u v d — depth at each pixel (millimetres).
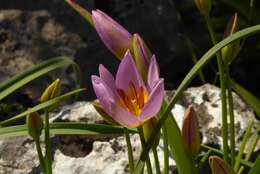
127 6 899
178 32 919
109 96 448
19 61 836
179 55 920
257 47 963
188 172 530
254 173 490
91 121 659
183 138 470
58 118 664
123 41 483
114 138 633
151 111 431
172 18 918
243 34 472
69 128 550
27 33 854
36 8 870
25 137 638
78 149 632
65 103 816
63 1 868
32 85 811
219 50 512
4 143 635
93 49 856
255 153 675
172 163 615
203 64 462
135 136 631
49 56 845
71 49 852
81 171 617
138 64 468
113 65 863
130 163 512
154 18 906
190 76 459
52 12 867
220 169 446
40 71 623
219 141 672
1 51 840
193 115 464
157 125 454
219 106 699
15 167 624
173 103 455
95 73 856
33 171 620
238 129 687
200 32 984
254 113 763
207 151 631
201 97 708
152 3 909
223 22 981
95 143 628
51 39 854
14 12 865
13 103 789
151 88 448
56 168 620
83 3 877
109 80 459
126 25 898
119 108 430
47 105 504
